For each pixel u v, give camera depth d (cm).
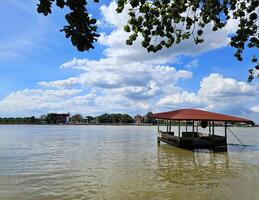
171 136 3662
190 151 3275
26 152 3206
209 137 3531
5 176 1789
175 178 1761
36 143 4619
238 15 783
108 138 6159
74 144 4438
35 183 1597
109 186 1533
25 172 1928
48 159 2597
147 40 755
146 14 737
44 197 1324
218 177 1806
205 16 806
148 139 5834
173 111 3891
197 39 839
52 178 1730
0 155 2911
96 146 4056
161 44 773
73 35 440
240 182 1661
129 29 744
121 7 672
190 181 1680
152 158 2689
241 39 791
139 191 1438
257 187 1537
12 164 2292
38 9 432
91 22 442
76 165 2242
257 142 4934
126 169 2066
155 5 743
